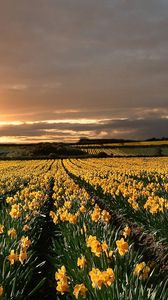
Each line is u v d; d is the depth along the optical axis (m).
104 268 6.32
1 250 7.33
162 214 10.69
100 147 115.38
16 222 9.80
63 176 31.75
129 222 13.24
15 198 14.67
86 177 26.36
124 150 104.81
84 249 7.48
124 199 14.75
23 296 6.52
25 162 73.69
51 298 7.54
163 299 5.14
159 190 17.44
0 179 30.20
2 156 103.19
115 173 32.66
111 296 5.20
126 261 6.60
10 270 6.62
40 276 8.62
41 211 14.39
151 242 10.57
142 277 5.60
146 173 34.47
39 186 23.67
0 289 5.00
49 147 104.75
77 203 13.93
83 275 6.11
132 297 5.08
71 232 9.37
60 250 8.39
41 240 11.92
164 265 8.72
